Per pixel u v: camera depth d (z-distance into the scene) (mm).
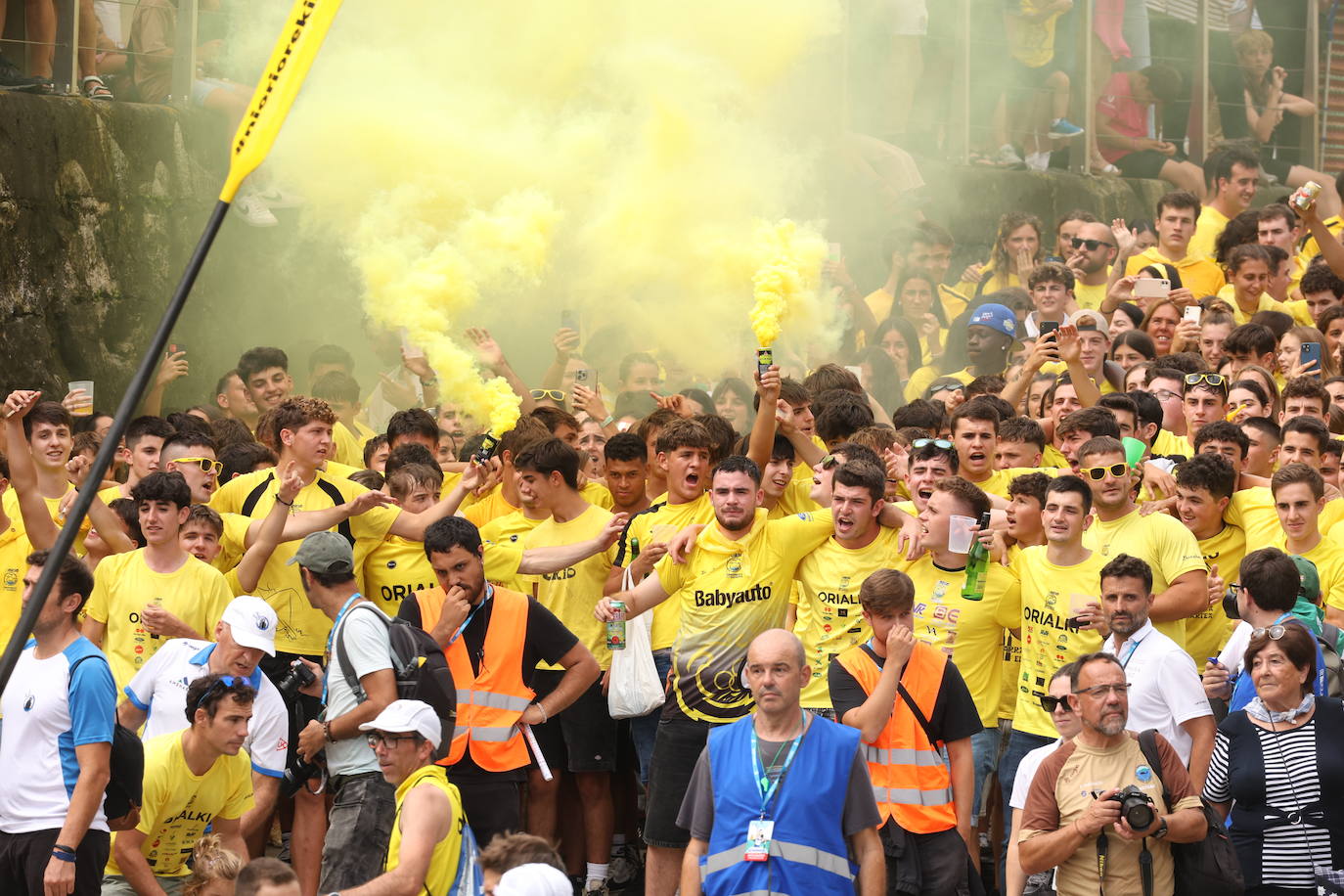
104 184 35344
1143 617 22469
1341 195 47125
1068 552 23688
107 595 24359
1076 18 49094
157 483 24172
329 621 25969
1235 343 34344
